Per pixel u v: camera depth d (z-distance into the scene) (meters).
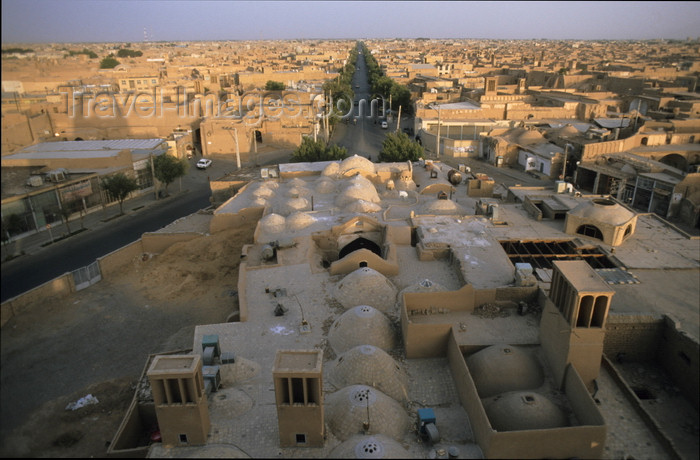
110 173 48.69
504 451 17.00
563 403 19.94
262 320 25.75
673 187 44.00
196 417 17.92
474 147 68.50
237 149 58.53
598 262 29.73
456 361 21.28
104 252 38.75
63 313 30.62
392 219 36.81
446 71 138.00
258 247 33.94
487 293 25.33
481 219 35.81
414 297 24.67
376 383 20.58
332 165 49.75
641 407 19.14
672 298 24.39
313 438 18.03
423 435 18.45
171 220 46.69
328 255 35.38
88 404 22.52
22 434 19.50
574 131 62.75
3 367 20.33
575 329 19.58
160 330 29.16
